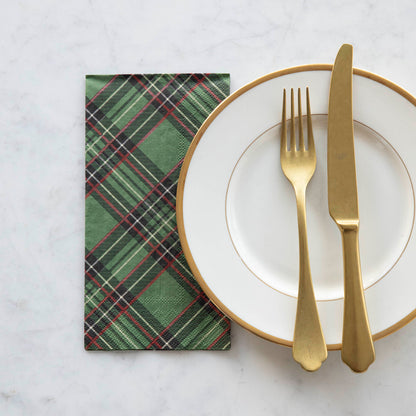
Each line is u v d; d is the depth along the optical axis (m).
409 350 0.68
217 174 0.66
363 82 0.66
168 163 0.69
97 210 0.69
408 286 0.66
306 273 0.65
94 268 0.68
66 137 0.70
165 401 0.69
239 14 0.70
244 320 0.66
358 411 0.68
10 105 0.70
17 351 0.69
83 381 0.69
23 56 0.70
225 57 0.70
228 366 0.69
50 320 0.69
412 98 0.65
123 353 0.69
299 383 0.68
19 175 0.70
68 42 0.70
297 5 0.69
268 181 0.67
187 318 0.68
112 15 0.70
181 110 0.69
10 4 0.70
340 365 0.68
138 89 0.69
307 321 0.64
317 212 0.67
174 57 0.70
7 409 0.69
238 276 0.66
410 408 0.68
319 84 0.66
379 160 0.66
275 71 0.66
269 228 0.67
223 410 0.68
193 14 0.70
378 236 0.66
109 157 0.69
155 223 0.68
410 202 0.66
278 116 0.66
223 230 0.66
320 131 0.67
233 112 0.66
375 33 0.69
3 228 0.70
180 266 0.68
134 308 0.68
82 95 0.70
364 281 0.66
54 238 0.70
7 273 0.70
